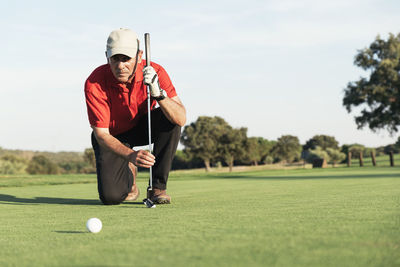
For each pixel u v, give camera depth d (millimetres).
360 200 3418
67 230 2227
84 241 1797
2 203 4355
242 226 2059
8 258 1489
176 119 3746
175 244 1615
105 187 3801
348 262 1243
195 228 2053
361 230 1813
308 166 46000
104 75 3641
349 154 28828
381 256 1314
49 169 61281
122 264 1291
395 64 33312
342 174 11766
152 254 1431
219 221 2301
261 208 2986
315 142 98750
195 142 68875
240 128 61281
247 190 5504
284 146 72500
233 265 1232
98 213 3107
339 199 3588
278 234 1767
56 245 1729
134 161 3271
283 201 3564
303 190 5137
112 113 3875
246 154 59625
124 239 1796
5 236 2070
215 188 6207
